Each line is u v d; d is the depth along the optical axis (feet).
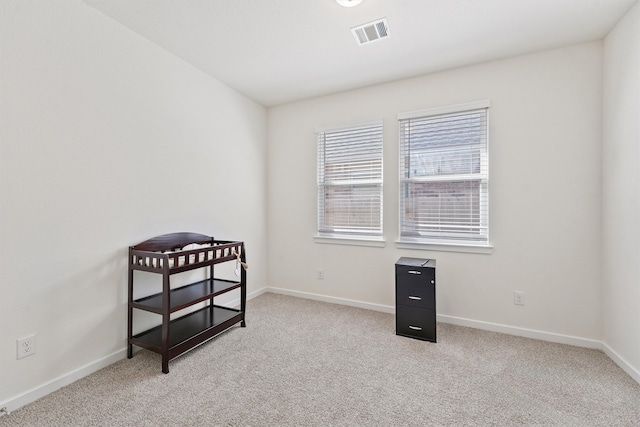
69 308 6.14
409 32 7.34
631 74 6.34
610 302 7.20
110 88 6.85
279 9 6.49
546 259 8.18
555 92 8.01
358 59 8.70
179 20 6.89
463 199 9.28
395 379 6.37
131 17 6.79
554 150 8.04
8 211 5.24
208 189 9.72
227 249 8.68
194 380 6.31
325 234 11.67
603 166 7.46
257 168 12.10
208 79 9.70
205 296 7.88
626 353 6.59
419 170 9.86
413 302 8.34
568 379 6.33
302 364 6.98
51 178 5.82
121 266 7.14
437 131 9.59
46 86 5.71
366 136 10.77
